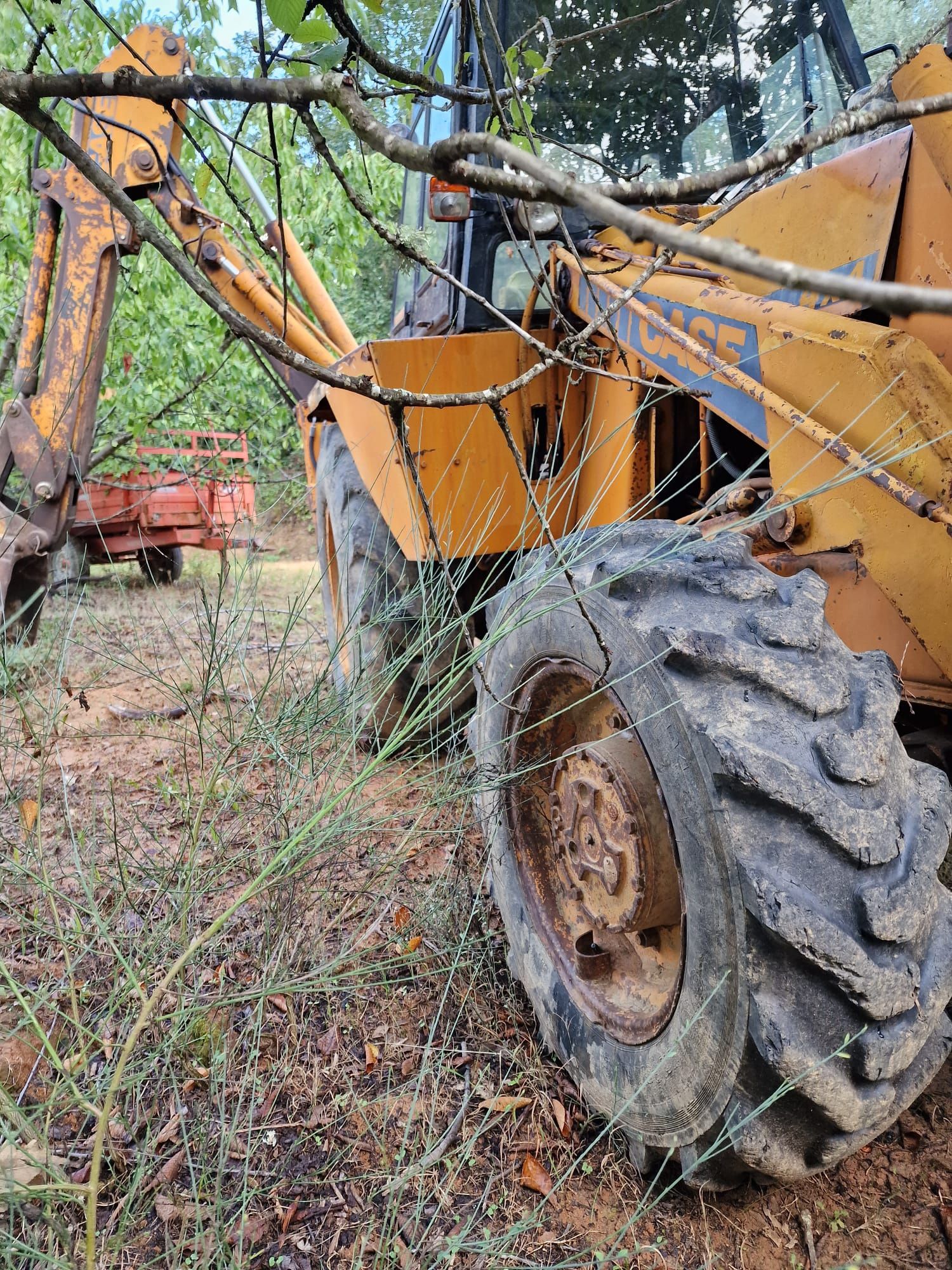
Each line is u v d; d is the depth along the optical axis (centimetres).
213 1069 163
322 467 402
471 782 204
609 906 166
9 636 372
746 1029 128
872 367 153
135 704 383
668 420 243
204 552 918
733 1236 151
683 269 216
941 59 153
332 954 208
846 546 163
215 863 193
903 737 180
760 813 129
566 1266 141
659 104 277
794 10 259
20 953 207
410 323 423
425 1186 158
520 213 255
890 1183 159
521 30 274
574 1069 175
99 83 76
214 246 370
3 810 245
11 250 588
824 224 178
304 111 79
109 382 579
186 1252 143
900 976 127
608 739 164
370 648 300
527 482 110
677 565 153
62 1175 116
